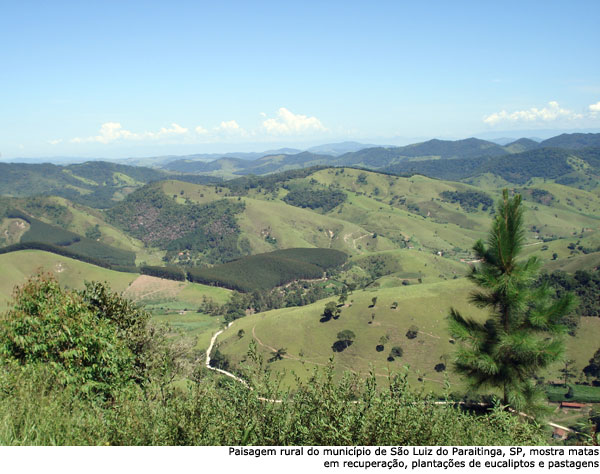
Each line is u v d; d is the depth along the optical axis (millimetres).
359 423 5375
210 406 6039
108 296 13609
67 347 9109
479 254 9508
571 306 8492
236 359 101500
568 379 77812
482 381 8883
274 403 5996
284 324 120875
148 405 6648
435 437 5418
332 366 6262
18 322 9016
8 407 5973
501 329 9258
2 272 188625
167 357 8422
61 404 6676
